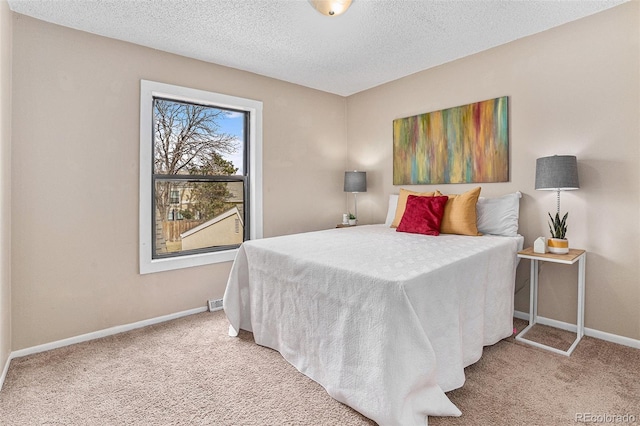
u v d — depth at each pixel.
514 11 2.32
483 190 3.03
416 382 1.44
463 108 3.13
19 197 2.22
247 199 3.51
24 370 2.03
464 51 2.98
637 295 2.26
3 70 1.96
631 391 1.75
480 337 2.00
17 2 2.09
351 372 1.63
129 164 2.67
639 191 2.23
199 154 3.19
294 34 2.60
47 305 2.34
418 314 1.54
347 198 4.34
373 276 1.59
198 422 1.55
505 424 1.50
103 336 2.55
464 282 1.89
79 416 1.60
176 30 2.50
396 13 2.32
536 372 1.94
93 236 2.52
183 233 3.10
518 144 2.80
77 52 2.44
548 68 2.61
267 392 1.78
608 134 2.34
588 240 2.45
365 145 4.11
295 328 2.04
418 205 2.94
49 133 2.33
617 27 2.28
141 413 1.62
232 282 2.51
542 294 2.70
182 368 2.04
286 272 2.09
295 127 3.80
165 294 2.88
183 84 2.96
